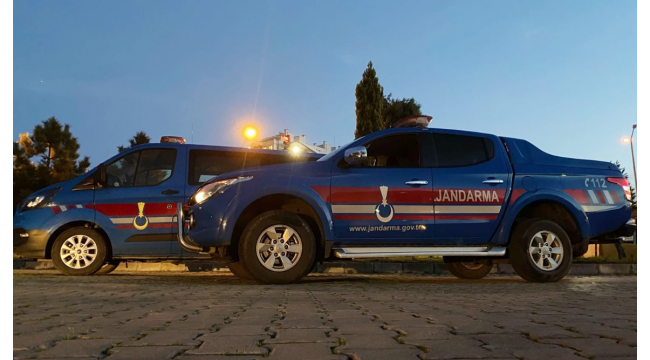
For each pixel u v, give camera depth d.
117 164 7.87
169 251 7.62
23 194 20.64
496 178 6.43
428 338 2.48
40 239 7.55
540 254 6.40
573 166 6.80
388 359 2.04
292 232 5.82
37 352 2.19
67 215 7.60
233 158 8.04
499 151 6.62
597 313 3.45
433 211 6.19
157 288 5.46
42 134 22.08
